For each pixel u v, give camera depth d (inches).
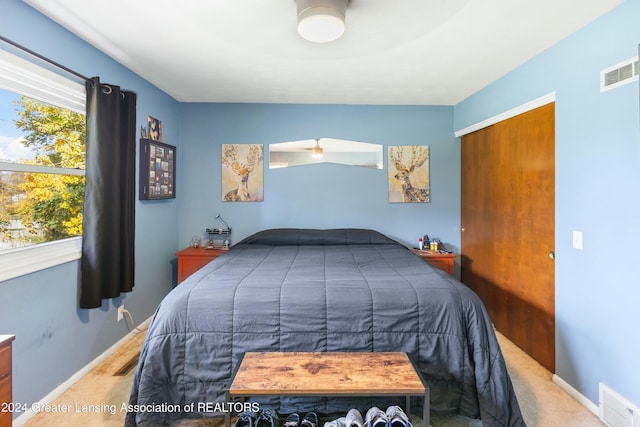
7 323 61.4
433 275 77.4
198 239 133.7
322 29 60.7
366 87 114.0
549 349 82.9
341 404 62.2
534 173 89.0
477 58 88.9
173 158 125.9
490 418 57.1
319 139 136.6
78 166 81.4
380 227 138.6
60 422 63.6
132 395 58.6
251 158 135.9
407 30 72.9
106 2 63.4
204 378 60.3
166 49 84.0
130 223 94.0
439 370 61.4
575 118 72.9
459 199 138.6
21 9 63.4
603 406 64.4
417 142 137.7
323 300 63.9
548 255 83.4
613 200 63.2
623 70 61.1
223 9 64.7
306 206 137.9
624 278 60.9
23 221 67.6
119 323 95.0
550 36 75.7
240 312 62.2
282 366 53.3
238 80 107.2
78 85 77.1
